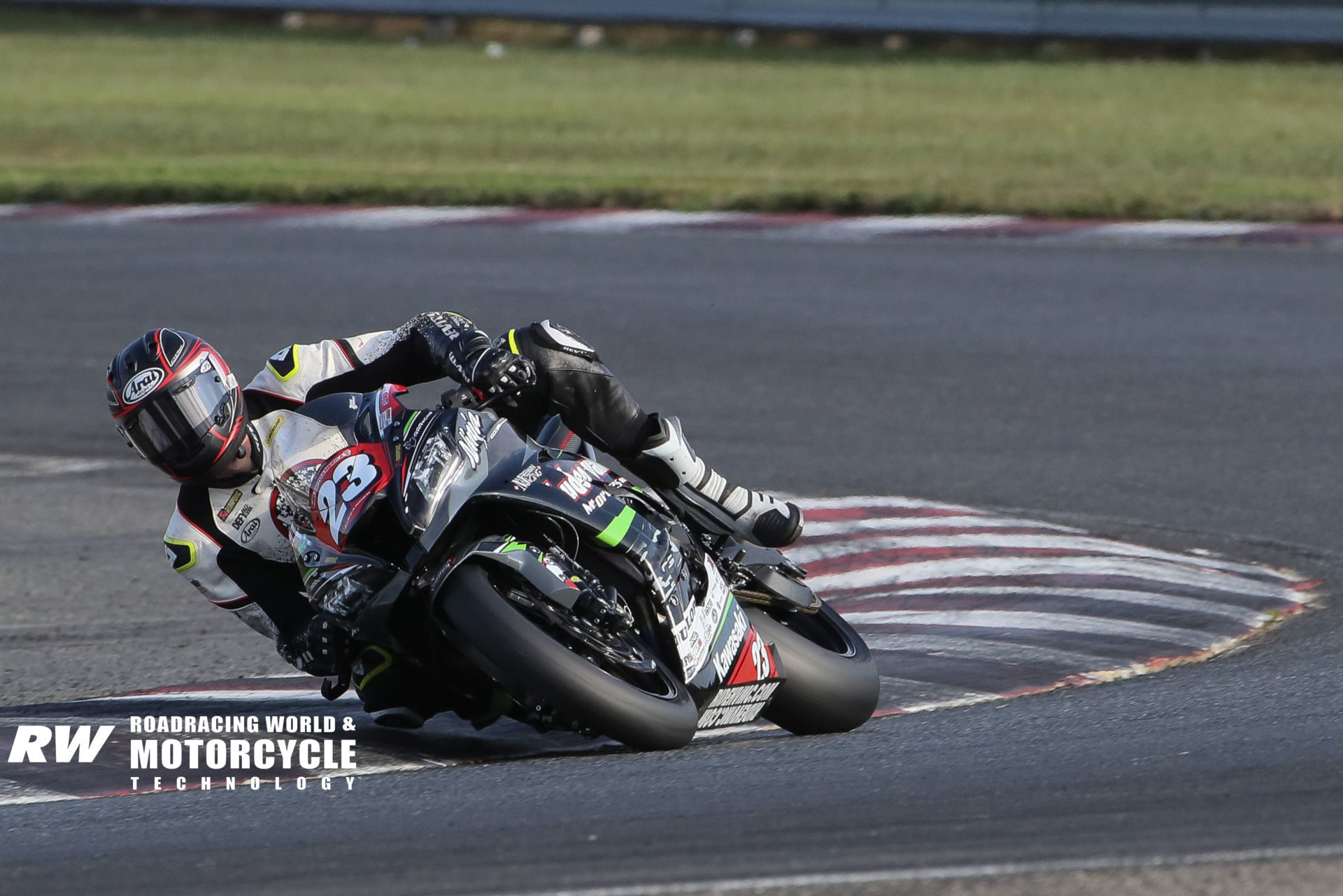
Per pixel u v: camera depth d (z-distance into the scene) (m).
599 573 16.97
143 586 26.86
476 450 16.42
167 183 66.50
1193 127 77.94
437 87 97.25
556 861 13.41
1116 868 12.62
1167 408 35.62
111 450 35.91
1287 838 13.29
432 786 16.33
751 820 14.41
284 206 64.19
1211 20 101.31
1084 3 104.81
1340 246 51.75
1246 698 18.59
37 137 80.50
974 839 13.59
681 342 42.62
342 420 17.22
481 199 63.41
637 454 17.98
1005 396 37.03
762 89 94.75
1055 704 18.89
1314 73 94.12
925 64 102.81
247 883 13.27
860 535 27.83
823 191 61.47
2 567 27.94
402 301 48.06
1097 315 44.19
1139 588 24.19
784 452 33.31
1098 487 30.36
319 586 16.73
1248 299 45.34
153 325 46.00
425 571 16.17
